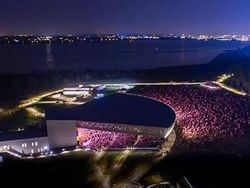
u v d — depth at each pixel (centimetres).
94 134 10194
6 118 13700
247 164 8312
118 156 8850
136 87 19962
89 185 7412
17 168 8250
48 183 7506
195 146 9450
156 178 7631
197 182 7412
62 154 9062
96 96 17425
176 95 17000
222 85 19875
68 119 9525
